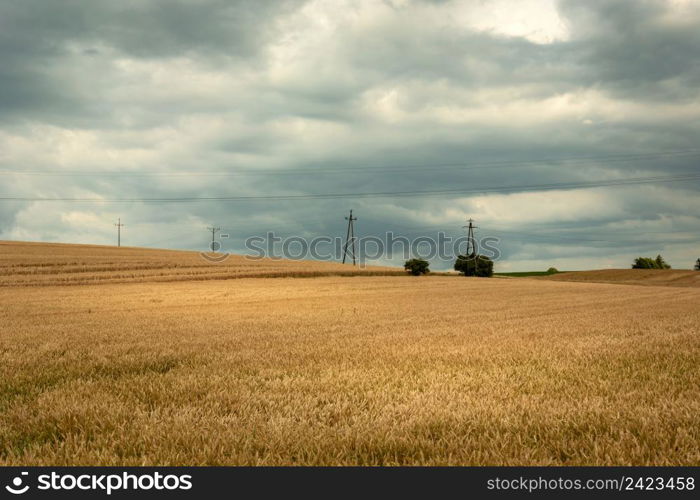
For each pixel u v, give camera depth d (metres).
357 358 11.76
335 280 70.44
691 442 5.48
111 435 5.90
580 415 6.48
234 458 5.18
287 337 16.78
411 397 7.75
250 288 54.50
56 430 6.34
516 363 11.00
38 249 92.38
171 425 6.27
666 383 8.50
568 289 59.00
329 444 5.58
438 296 45.97
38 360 12.02
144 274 66.06
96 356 12.51
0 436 6.14
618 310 29.33
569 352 12.42
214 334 17.89
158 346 14.40
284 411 6.93
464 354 12.18
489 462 5.02
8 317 25.59
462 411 6.73
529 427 6.11
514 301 39.25
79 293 45.94
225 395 7.93
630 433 5.75
